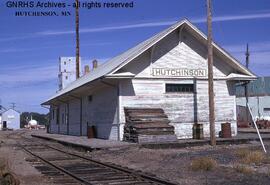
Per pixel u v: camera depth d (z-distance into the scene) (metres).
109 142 26.44
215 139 24.80
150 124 25.97
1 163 13.43
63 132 47.75
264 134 33.47
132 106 28.11
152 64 28.92
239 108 66.44
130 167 16.34
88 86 30.94
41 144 33.16
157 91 28.86
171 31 28.39
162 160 17.59
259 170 14.01
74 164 17.73
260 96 71.88
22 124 147.12
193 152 19.53
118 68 27.02
